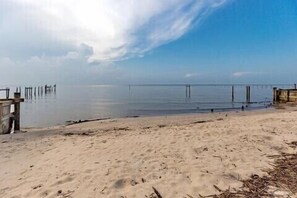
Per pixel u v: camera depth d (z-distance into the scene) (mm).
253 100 55250
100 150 8305
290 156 7336
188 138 9734
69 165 6984
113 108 39750
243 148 8086
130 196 5035
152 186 5383
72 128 16609
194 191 5152
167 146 8586
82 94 88062
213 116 23250
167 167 6547
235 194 4988
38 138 12016
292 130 10812
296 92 37625
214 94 85438
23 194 5410
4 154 8820
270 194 4957
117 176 5980
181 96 72938
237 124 13258
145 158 7316
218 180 5637
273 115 17891
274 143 8672
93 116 29672
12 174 6758
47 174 6496
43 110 36812
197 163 6766
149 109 37219
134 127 16016
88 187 5520
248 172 6055
